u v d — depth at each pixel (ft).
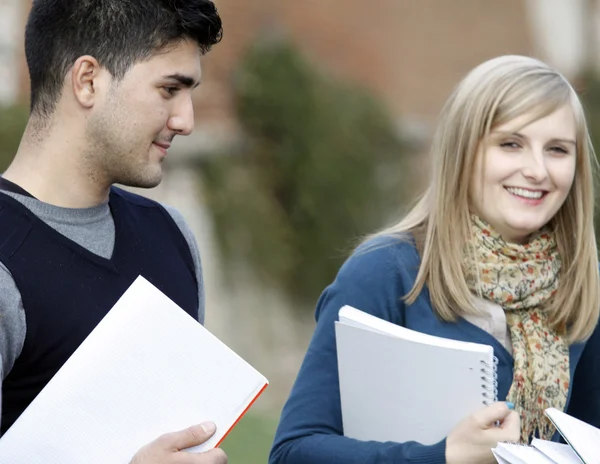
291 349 57.36
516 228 14.62
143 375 11.77
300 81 61.52
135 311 11.92
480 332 14.47
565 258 15.19
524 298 14.66
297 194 60.18
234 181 57.31
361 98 63.98
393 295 14.53
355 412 13.75
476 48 75.15
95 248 12.75
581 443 12.24
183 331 12.00
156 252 13.78
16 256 11.90
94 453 11.45
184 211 54.70
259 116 60.13
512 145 14.56
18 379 11.91
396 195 63.87
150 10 12.29
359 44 68.49
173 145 54.95
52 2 12.40
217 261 55.36
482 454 12.66
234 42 61.36
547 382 14.48
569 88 14.79
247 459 32.94
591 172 15.26
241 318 55.52
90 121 12.34
